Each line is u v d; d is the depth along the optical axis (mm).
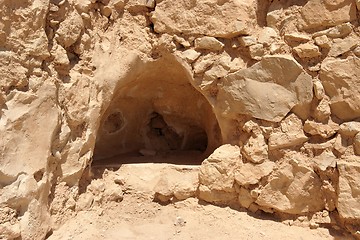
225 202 3238
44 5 2701
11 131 2564
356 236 2902
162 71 3473
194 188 3266
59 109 2857
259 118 3090
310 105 3010
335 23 2906
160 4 3225
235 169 3188
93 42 3111
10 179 2566
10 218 2551
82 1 2994
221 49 3164
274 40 3068
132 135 3934
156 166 3393
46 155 2760
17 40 2586
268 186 3098
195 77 3246
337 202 2930
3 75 2518
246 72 3080
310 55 2967
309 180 3014
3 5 2482
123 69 3219
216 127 3664
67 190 2977
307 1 2977
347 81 2881
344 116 2938
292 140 3029
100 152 3783
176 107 3855
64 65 2910
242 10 3070
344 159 2920
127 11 3262
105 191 3223
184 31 3199
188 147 4141
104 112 3334
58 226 2873
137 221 3152
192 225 3078
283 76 3006
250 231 3004
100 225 3023
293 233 2992
